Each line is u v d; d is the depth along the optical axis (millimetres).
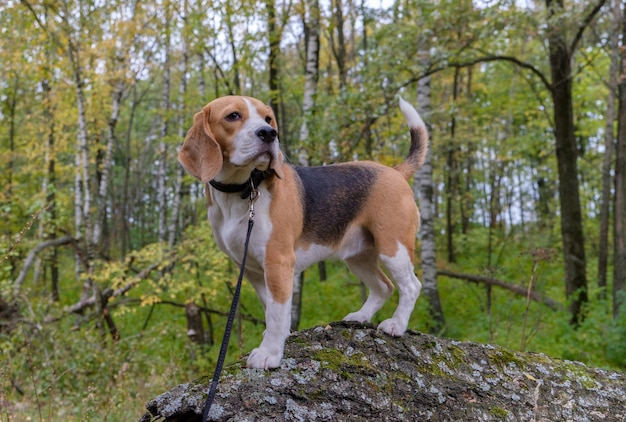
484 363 3021
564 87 10102
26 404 5105
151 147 28281
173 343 10164
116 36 10867
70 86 11695
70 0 9938
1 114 16188
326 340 2949
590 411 2826
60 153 15047
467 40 8719
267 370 2658
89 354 7281
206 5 9156
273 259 2744
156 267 10016
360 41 17516
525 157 19156
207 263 10141
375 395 2646
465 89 19422
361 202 3127
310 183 3062
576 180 10375
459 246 17859
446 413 2668
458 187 19562
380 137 9977
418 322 9992
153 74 19281
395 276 3109
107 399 5215
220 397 2500
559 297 11719
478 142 18094
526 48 13445
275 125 2871
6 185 12562
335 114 8531
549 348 8211
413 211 3189
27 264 9141
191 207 16297
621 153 9734
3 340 7344
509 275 13727
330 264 16516
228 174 2742
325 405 2553
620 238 9547
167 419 2541
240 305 10664
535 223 19391
